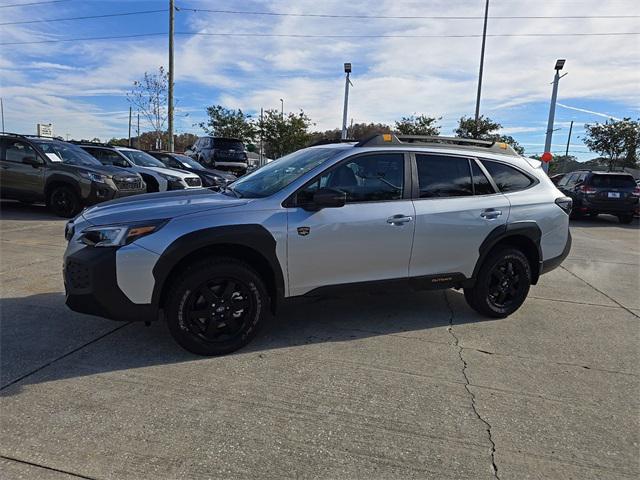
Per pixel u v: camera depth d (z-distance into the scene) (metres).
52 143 11.03
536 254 5.02
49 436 2.70
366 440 2.79
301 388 3.36
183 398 3.16
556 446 2.81
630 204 15.15
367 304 5.31
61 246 7.47
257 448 2.68
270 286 4.06
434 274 4.53
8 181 10.56
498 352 4.14
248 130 36.56
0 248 7.18
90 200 10.29
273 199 3.95
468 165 4.73
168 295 3.67
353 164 4.23
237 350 3.92
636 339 4.59
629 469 2.62
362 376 3.58
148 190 12.84
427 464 2.60
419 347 4.17
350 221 4.09
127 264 3.52
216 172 15.79
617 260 8.76
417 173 4.47
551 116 21.09
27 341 3.96
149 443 2.68
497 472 2.56
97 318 4.50
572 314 5.30
